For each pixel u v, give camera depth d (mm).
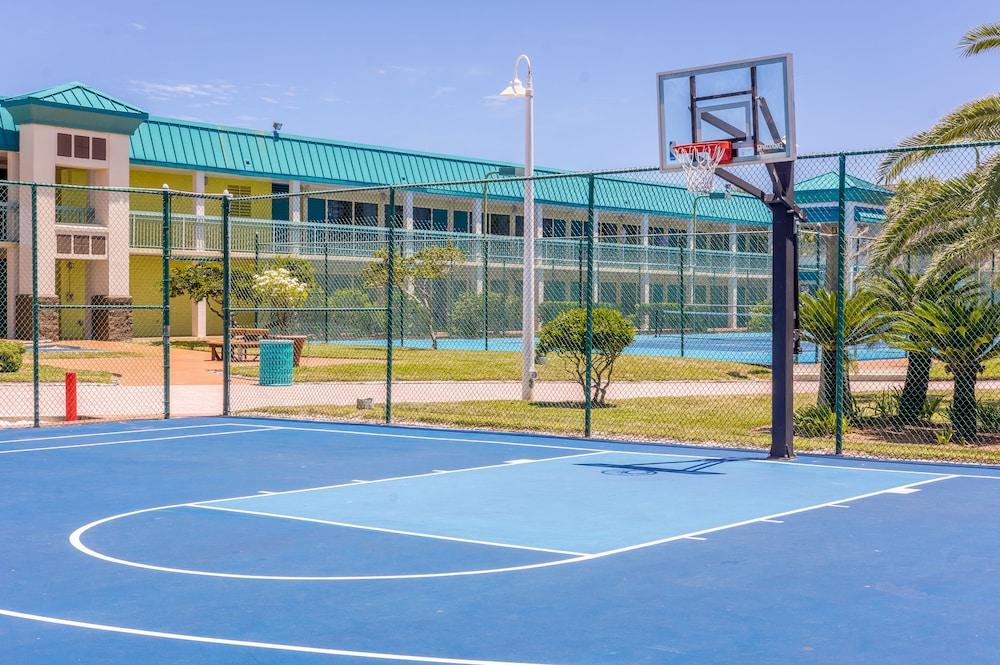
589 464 14078
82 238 40406
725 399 22609
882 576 7977
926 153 18828
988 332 16469
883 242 18062
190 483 12492
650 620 6840
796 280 14625
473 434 17406
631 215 53875
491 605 7207
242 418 19594
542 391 24188
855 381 26797
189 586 7754
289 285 35062
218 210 47125
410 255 41281
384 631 6609
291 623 6809
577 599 7352
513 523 10070
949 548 8922
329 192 18219
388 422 18578
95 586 7770
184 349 37844
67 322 42156
